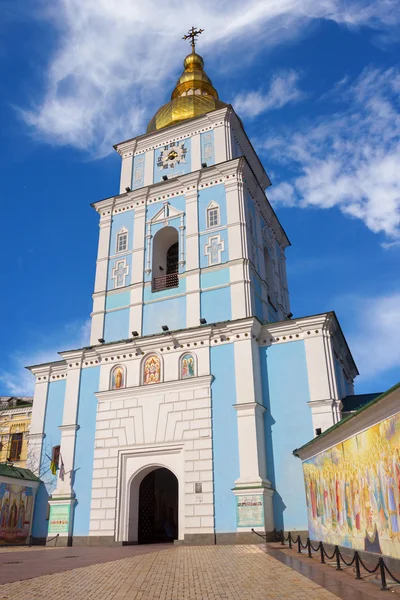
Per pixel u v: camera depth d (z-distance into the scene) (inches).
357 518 474.3
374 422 424.5
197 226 1063.0
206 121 1187.9
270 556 563.2
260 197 1200.2
